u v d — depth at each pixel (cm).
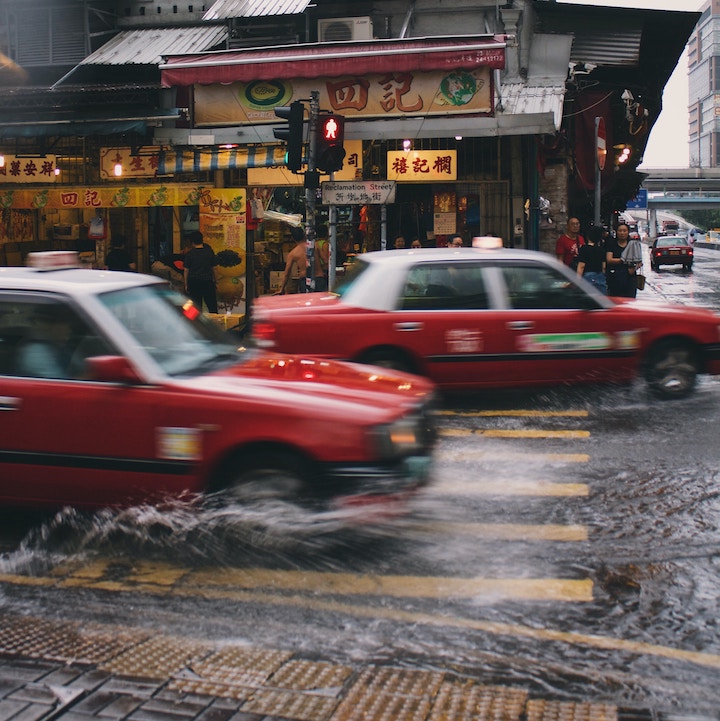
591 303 915
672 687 371
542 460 725
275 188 1773
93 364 518
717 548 528
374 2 1873
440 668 388
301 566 509
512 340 896
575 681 376
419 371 896
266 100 1638
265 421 508
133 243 1884
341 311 898
